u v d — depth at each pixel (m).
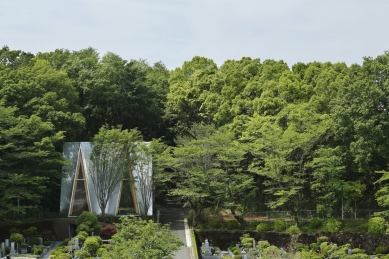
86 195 67.56
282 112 67.06
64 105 70.00
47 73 71.44
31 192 62.38
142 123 85.75
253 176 70.12
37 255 55.78
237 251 59.22
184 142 69.88
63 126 69.44
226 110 73.44
